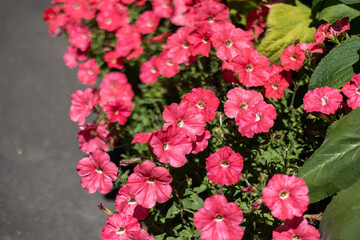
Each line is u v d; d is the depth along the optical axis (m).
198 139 0.92
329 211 0.86
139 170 0.88
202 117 0.91
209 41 0.99
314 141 0.98
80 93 1.07
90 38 1.22
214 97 0.94
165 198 0.88
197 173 0.97
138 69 1.19
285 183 0.84
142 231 0.89
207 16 1.04
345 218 0.84
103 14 1.19
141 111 1.12
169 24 1.20
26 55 1.43
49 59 1.40
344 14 1.01
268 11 1.10
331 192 0.87
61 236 1.07
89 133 1.05
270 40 1.05
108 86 1.12
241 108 0.93
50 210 1.11
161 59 1.07
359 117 0.88
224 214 0.85
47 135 1.23
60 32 1.30
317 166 0.89
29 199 1.13
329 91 0.91
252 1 1.10
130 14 1.23
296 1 1.08
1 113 1.28
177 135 0.90
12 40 1.50
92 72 1.19
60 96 1.30
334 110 0.90
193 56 1.02
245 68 0.96
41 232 1.08
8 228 1.09
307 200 0.83
